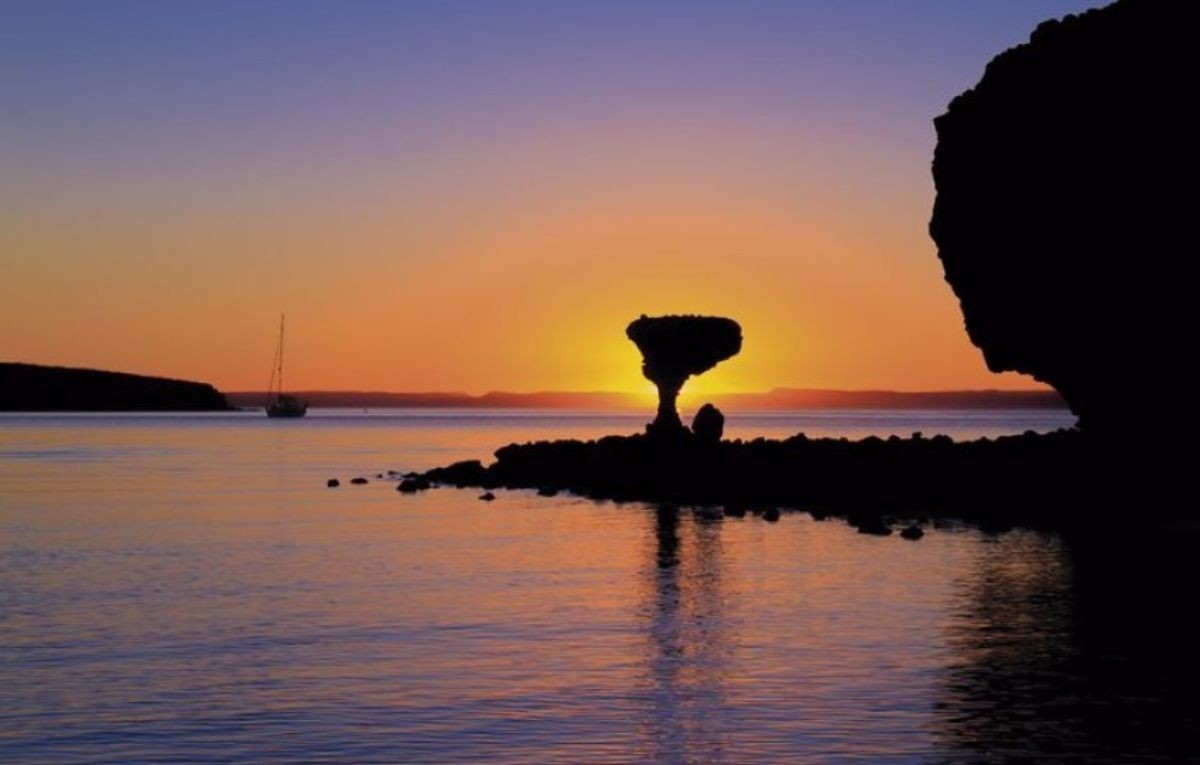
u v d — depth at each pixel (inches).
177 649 1195.3
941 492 2659.9
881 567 1779.0
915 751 858.1
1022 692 1016.2
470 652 1183.6
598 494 3230.8
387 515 2672.2
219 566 1823.3
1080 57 2415.1
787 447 3344.0
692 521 2524.6
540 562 1872.5
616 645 1218.0
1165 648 1189.1
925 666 1114.1
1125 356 2314.2
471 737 896.3
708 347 3727.9
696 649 1195.9
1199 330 2188.7
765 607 1444.4
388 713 959.6
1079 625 1312.7
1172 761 832.9
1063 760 836.0
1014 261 2481.5
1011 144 2497.5
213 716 948.0
